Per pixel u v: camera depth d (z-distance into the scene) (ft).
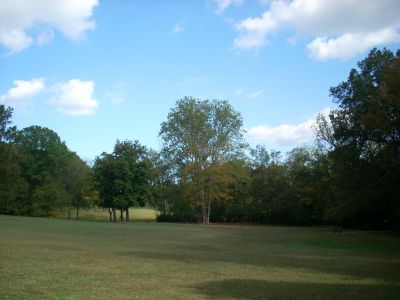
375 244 105.91
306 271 57.16
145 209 384.27
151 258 67.87
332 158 144.97
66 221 202.28
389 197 129.90
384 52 132.46
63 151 313.53
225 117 229.04
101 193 268.00
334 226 180.75
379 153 123.24
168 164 239.09
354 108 131.64
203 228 179.11
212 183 231.09
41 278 45.03
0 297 35.50
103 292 38.93
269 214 251.19
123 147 272.92
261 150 273.75
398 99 103.04
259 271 56.18
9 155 242.17
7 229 128.47
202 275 51.42
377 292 42.27
